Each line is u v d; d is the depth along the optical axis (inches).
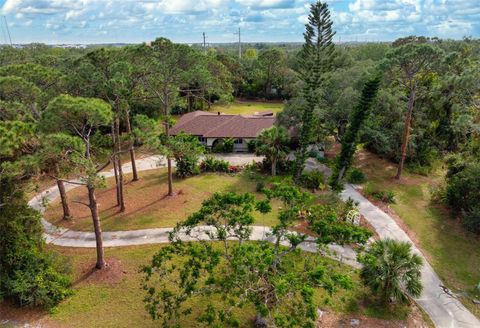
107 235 965.8
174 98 1275.8
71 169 717.3
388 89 1437.0
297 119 1421.0
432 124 1493.6
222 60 3083.2
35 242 796.6
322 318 665.6
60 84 1010.7
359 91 1406.3
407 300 688.4
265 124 1729.8
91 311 689.0
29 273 717.3
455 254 886.4
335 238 597.3
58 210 1113.4
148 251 882.1
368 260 635.5
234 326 549.6
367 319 668.7
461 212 1037.2
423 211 1101.7
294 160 1387.8
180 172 1359.5
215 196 641.6
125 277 788.6
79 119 693.3
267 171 1406.3
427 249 905.5
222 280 568.1
